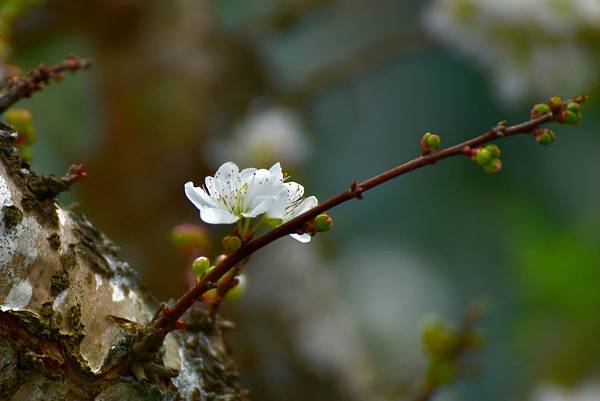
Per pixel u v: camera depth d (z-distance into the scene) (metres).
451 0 1.38
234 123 1.44
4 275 0.67
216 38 1.47
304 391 1.40
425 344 0.85
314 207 0.67
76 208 0.70
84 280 0.69
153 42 1.44
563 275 1.76
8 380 0.67
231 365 0.72
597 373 1.66
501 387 1.92
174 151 1.41
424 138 0.67
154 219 1.40
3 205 0.67
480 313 0.85
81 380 0.68
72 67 0.71
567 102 0.68
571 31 1.36
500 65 1.39
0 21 0.78
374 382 1.36
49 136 1.42
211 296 0.72
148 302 0.70
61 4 1.37
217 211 0.67
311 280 1.50
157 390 0.68
